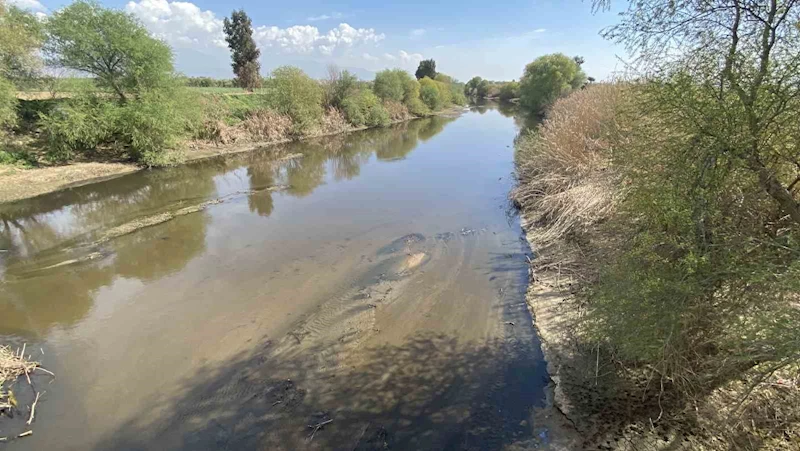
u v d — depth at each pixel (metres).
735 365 3.70
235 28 37.09
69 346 6.32
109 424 4.86
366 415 4.82
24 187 14.26
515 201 12.32
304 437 4.57
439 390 5.16
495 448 4.32
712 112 3.20
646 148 3.85
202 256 9.36
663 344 3.58
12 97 15.37
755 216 3.49
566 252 8.36
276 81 27.88
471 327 6.43
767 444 3.65
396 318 6.71
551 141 12.83
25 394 5.34
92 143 17.06
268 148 24.17
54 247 9.98
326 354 5.89
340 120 32.47
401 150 23.45
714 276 3.33
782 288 3.04
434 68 71.00
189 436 4.66
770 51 3.16
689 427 4.06
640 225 4.14
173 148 19.53
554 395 4.93
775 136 3.17
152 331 6.61
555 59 40.12
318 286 7.84
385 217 11.67
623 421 4.36
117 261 9.22
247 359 5.87
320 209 12.58
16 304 7.55
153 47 17.83
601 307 4.34
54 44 17.12
